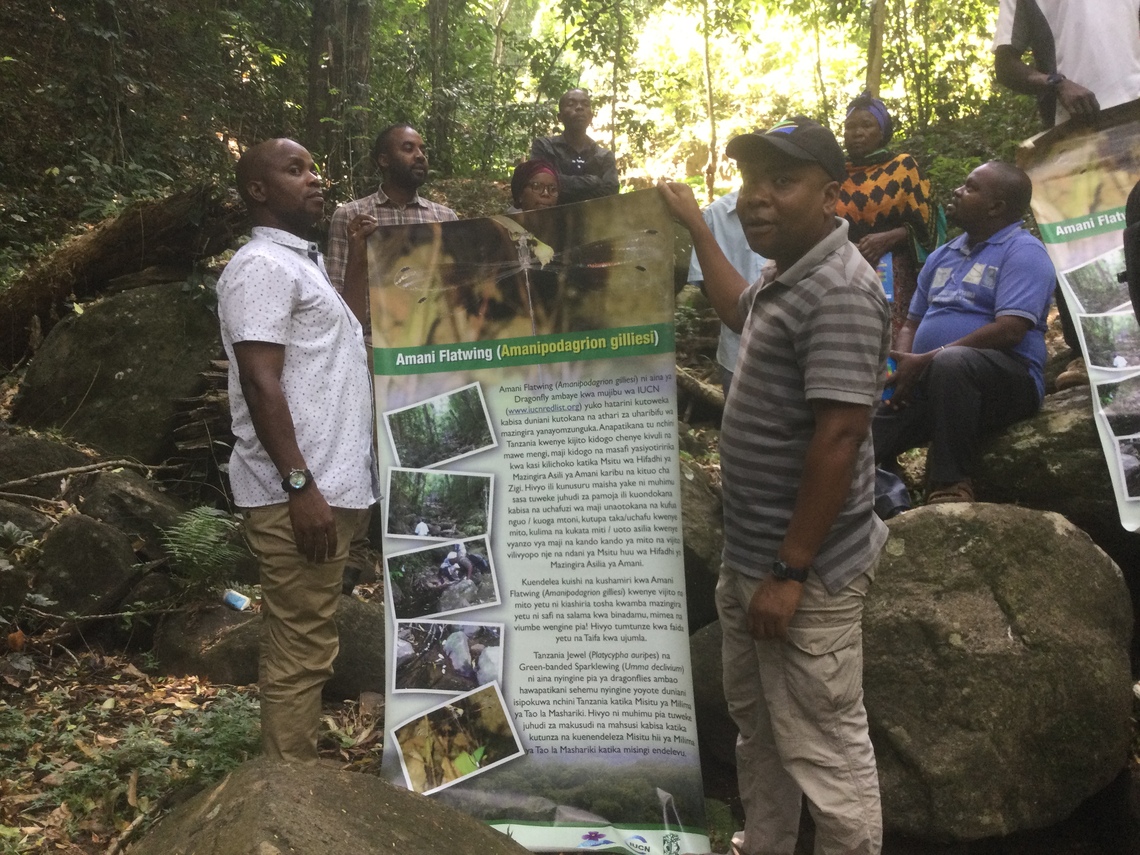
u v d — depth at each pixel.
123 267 6.35
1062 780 2.97
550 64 14.48
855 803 2.50
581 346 2.95
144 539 4.76
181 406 5.67
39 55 10.18
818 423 2.36
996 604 3.11
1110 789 3.19
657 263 2.89
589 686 2.95
